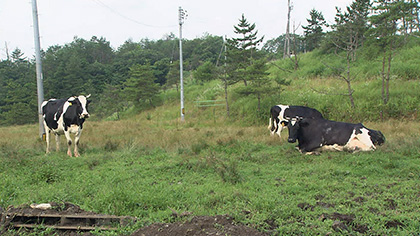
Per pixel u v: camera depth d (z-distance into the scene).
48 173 7.25
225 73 23.42
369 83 20.98
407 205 5.21
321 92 19.92
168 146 11.22
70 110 10.32
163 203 5.40
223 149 10.55
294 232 4.21
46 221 4.82
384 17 17.59
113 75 71.19
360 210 5.00
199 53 77.94
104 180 7.22
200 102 27.97
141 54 77.56
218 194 5.85
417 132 12.61
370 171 7.46
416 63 22.16
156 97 36.41
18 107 43.09
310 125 10.36
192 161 8.80
